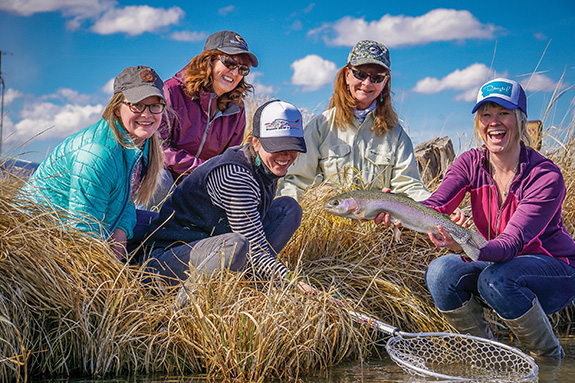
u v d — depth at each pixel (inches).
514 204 148.3
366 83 202.1
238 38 213.9
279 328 130.0
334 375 129.1
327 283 170.7
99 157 147.2
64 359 127.8
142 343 131.4
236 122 227.5
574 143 239.1
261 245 147.0
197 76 211.2
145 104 150.0
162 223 159.0
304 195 201.2
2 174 152.1
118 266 142.0
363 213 144.5
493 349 150.6
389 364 138.5
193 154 219.9
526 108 147.6
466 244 138.3
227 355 124.9
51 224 139.7
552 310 147.2
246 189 145.5
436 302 154.0
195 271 140.7
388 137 213.0
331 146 212.2
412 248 192.4
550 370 131.6
